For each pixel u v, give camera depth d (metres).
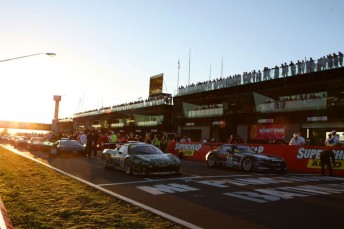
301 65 27.25
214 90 36.19
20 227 5.10
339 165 15.16
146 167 11.92
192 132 41.12
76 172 13.05
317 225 5.73
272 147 18.27
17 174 11.41
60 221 5.52
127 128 55.56
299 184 10.75
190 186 9.87
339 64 24.36
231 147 16.50
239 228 5.48
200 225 5.61
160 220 5.75
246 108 32.66
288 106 28.81
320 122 26.62
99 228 5.18
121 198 7.70
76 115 80.69
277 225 5.70
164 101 46.88
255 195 8.47
